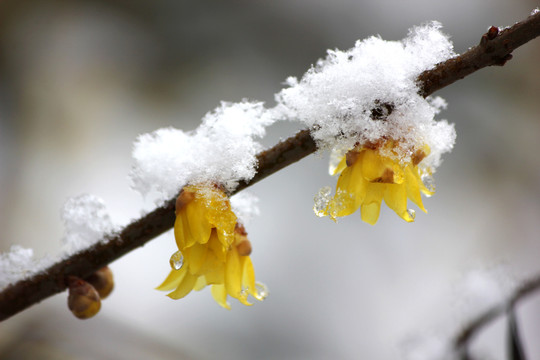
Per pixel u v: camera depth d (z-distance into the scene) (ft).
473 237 1.94
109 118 2.14
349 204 0.99
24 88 2.13
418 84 0.99
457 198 2.05
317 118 1.00
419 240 1.93
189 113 2.18
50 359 1.33
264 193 1.94
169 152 1.03
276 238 1.86
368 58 1.00
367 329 1.72
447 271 1.85
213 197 0.99
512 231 1.97
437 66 0.99
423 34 1.00
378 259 1.87
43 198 1.87
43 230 1.79
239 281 1.01
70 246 1.05
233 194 1.02
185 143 1.03
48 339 1.37
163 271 1.73
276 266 1.81
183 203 0.99
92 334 1.43
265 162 1.01
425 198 2.04
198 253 1.00
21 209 1.82
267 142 1.91
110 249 1.04
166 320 1.61
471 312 1.22
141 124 2.14
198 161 1.01
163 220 1.03
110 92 2.20
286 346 1.66
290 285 1.77
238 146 1.01
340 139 1.00
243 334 1.65
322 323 1.72
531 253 1.90
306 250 1.85
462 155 2.13
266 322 1.70
